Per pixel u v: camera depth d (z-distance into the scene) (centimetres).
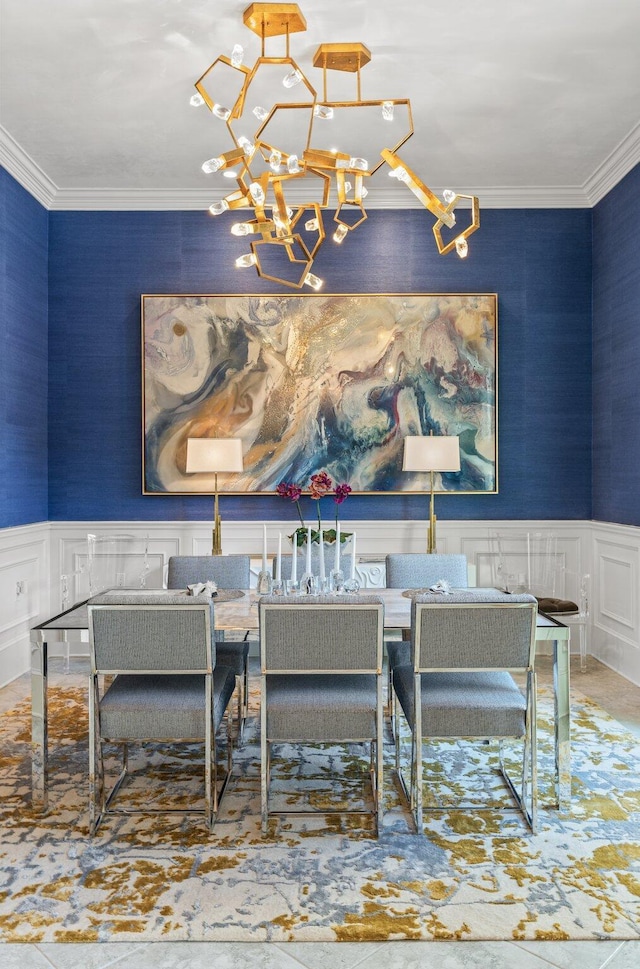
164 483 504
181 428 504
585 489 512
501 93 371
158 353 502
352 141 425
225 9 302
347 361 503
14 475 453
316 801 280
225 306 502
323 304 503
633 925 202
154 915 207
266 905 211
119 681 280
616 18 309
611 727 360
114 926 202
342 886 221
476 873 228
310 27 313
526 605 247
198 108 384
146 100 376
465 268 509
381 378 504
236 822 262
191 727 257
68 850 243
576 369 511
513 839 250
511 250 508
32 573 479
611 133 416
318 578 331
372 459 504
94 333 509
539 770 309
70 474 510
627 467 451
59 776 304
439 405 504
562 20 310
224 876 226
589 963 187
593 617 502
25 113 388
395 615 287
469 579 404
